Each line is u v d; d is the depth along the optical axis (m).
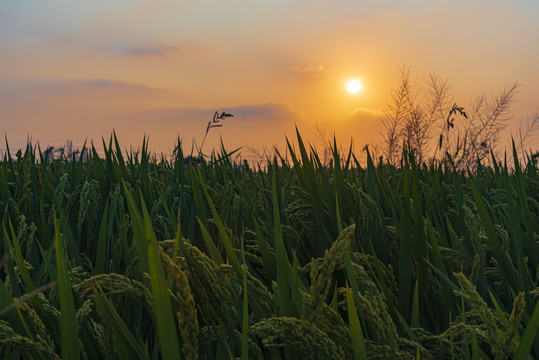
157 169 2.95
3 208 1.72
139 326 1.06
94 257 1.69
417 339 0.91
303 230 1.60
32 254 1.39
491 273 1.28
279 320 0.72
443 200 1.98
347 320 1.14
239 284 0.93
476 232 1.23
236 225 1.63
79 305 1.08
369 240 1.34
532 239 1.39
